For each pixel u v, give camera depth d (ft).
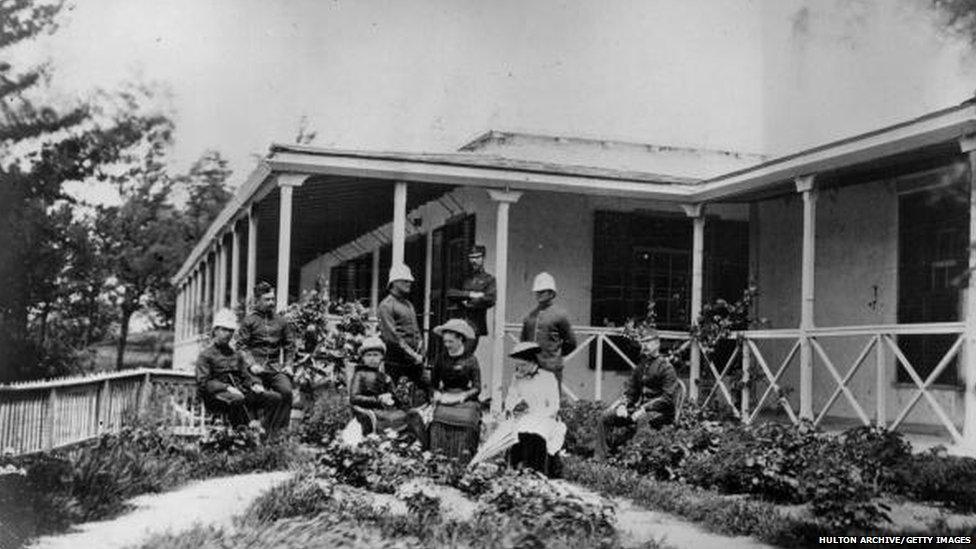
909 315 39.81
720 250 49.49
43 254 68.39
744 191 43.04
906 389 39.42
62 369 66.59
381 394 30.83
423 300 55.26
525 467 27.86
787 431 29.27
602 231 48.73
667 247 49.44
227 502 24.73
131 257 95.30
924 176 38.83
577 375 47.78
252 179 44.65
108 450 27.61
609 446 32.99
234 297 53.78
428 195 51.11
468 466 26.91
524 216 47.91
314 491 23.54
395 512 23.36
